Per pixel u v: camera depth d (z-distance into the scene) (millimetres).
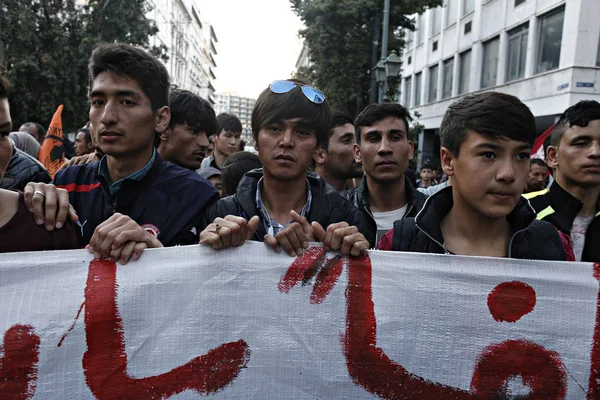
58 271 1291
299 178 1615
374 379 1354
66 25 13203
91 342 1284
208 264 1354
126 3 13789
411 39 20953
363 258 1386
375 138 2359
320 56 12305
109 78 1531
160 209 1609
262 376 1344
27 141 4203
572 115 2027
